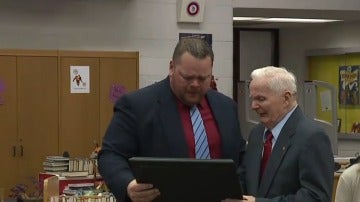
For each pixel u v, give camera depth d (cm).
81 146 698
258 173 293
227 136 279
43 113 685
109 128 279
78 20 729
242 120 852
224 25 783
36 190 590
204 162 236
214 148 277
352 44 977
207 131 276
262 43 1078
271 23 999
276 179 282
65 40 725
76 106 696
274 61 1086
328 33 1017
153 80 756
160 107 274
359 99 980
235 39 1059
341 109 1006
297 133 282
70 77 694
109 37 740
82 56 698
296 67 1070
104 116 706
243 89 864
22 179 676
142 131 272
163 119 272
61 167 526
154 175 239
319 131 280
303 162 276
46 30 718
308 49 1048
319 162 276
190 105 274
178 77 262
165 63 761
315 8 816
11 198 613
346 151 995
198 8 764
